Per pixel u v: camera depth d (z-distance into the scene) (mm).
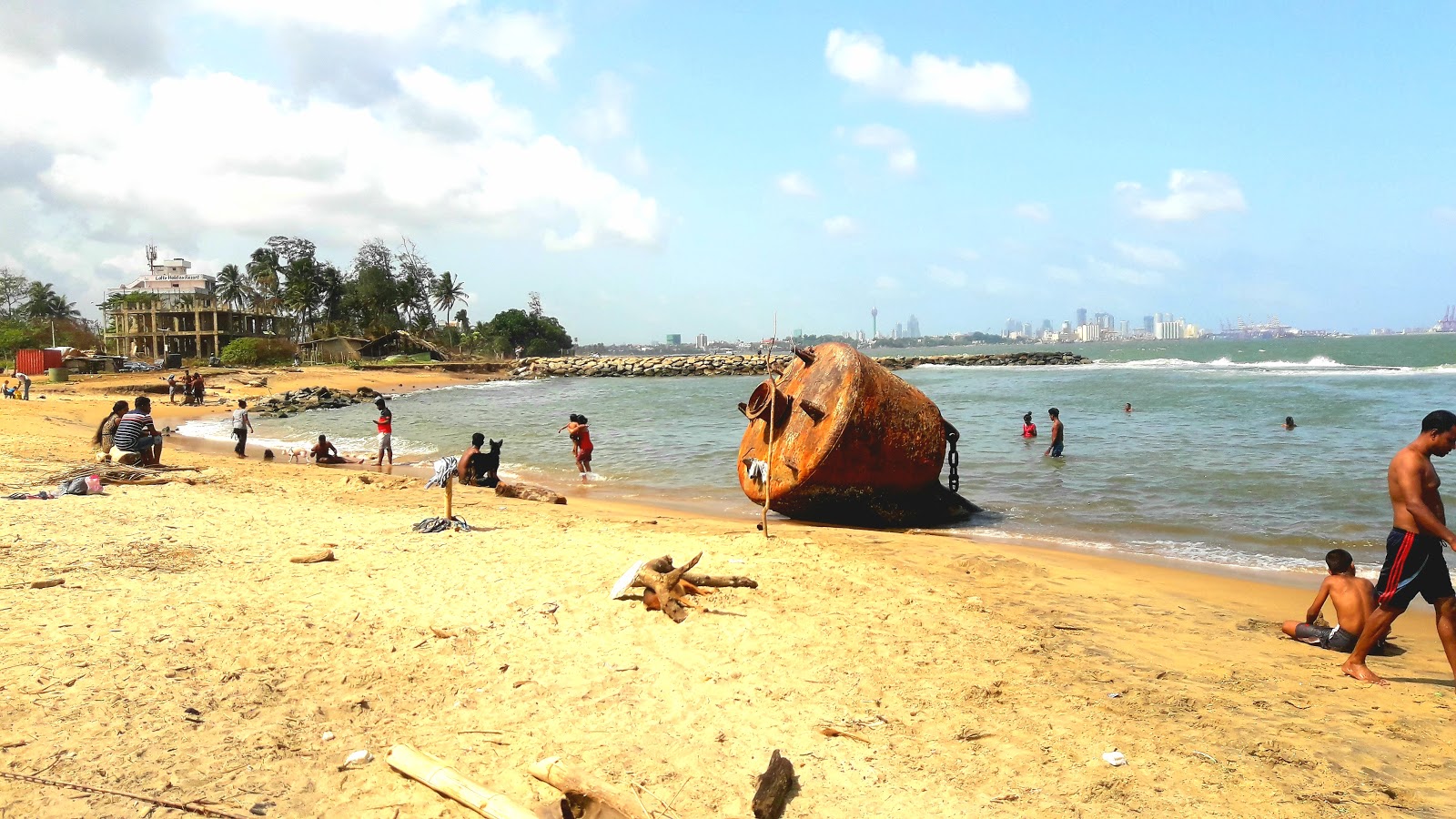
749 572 8281
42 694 4773
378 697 5094
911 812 3945
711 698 5246
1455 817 3951
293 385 53312
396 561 8508
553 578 7863
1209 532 11391
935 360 96250
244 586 7352
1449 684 5816
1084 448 20172
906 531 12062
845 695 5340
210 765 4082
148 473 14445
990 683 5586
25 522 9719
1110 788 4176
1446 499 13000
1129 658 6277
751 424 13617
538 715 4926
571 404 41844
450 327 108812
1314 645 6746
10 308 98438
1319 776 4355
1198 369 69375
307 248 103750
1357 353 100000
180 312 88875
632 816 3764
